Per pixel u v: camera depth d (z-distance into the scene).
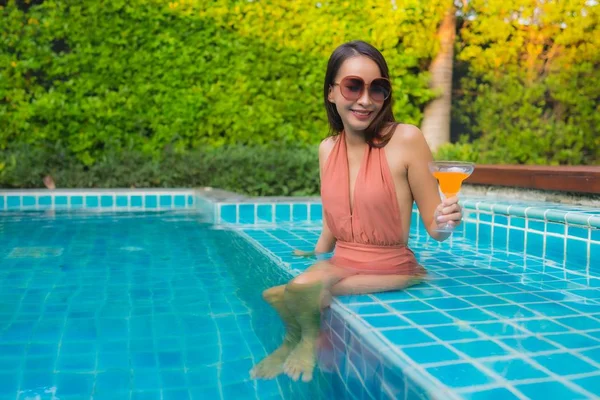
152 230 4.82
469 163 2.19
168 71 7.56
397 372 1.58
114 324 2.26
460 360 1.60
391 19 7.66
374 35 7.73
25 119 7.29
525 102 7.74
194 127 7.70
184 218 5.58
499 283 2.70
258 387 1.69
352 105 2.49
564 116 7.84
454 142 8.43
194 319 2.33
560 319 2.05
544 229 3.61
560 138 7.71
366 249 2.69
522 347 1.72
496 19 7.73
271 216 5.51
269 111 7.75
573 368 1.55
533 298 2.39
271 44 7.73
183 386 1.69
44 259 3.59
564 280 2.81
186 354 1.94
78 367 1.82
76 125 7.41
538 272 3.03
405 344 1.74
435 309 2.16
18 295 2.70
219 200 5.44
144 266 3.39
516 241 3.86
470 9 7.87
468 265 3.23
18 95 7.28
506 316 2.08
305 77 7.89
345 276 2.46
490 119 7.92
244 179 7.31
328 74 2.62
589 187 3.83
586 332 1.89
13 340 2.06
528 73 7.77
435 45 7.83
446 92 8.02
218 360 1.89
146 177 7.31
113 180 7.29
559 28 7.58
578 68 7.60
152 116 7.57
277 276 3.05
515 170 4.67
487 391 1.39
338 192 2.65
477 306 2.22
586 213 3.34
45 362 1.86
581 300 2.36
